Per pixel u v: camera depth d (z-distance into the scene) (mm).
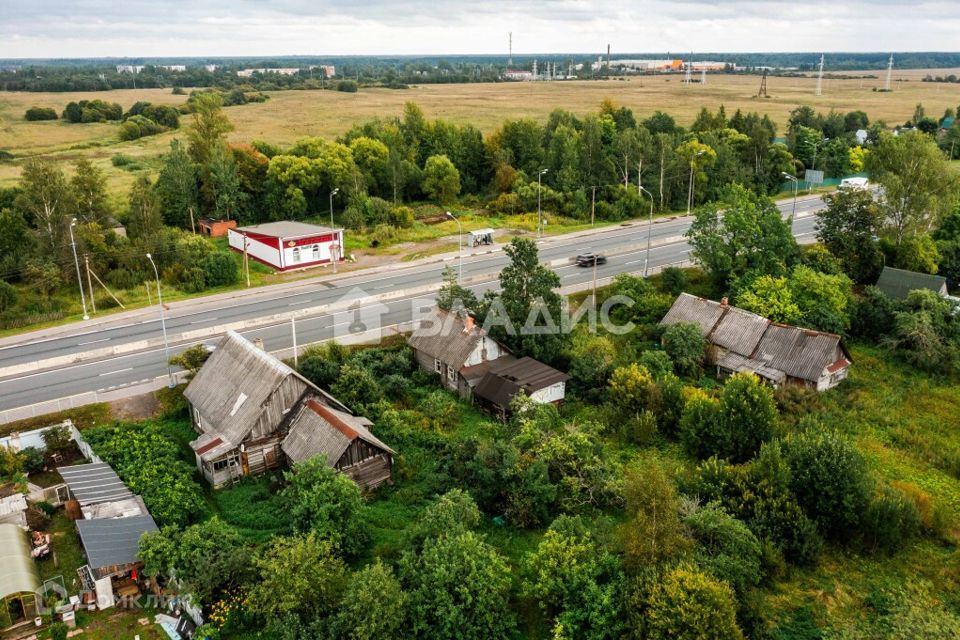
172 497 41031
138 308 72375
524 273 61719
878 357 67125
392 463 46719
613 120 147375
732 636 30953
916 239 84188
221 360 52031
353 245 97188
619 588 33750
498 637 33250
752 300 68188
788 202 123312
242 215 107062
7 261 76000
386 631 31562
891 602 36594
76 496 40531
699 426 49562
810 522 40000
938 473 48750
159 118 177875
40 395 53656
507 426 51281
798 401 57281
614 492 43406
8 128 171500
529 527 42125
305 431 46188
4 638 33062
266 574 33656
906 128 182125
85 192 85625
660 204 119125
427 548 35438
